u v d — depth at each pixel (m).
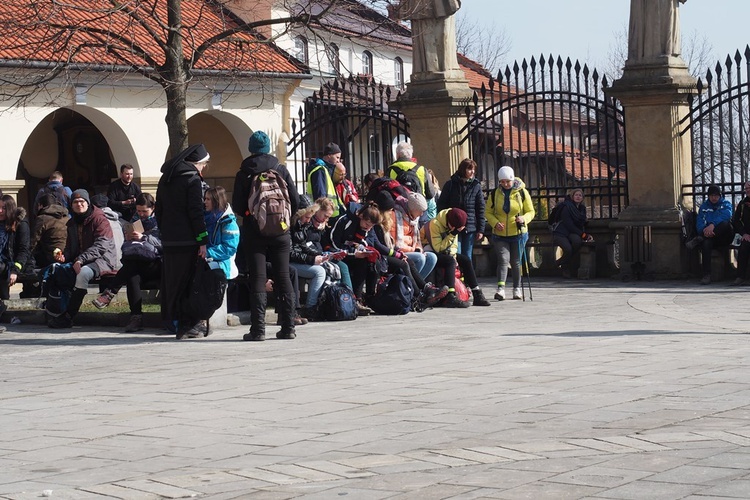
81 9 18.42
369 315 16.98
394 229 17.50
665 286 21.25
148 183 32.94
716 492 6.18
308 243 16.44
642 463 6.96
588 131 23.11
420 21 24.12
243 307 16.77
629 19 22.50
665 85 22.03
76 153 36.75
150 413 9.29
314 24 20.02
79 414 9.38
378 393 9.88
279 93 36.59
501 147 23.73
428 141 24.12
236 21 33.97
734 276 22.28
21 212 16.94
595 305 18.02
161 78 18.16
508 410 8.88
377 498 6.38
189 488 6.75
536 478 6.68
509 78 23.44
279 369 11.60
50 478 7.17
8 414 9.52
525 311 17.31
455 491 6.45
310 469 7.12
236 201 14.23
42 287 17.73
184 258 14.55
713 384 9.76
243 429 8.51
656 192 22.47
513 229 19.28
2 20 18.42
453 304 17.97
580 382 10.09
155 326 15.88
